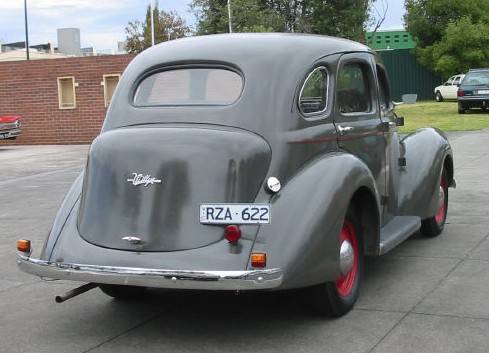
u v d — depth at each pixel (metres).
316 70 4.93
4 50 71.94
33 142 23.58
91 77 22.81
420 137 6.82
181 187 4.32
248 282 3.97
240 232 4.14
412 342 4.26
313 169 4.53
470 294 5.18
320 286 4.55
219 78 4.78
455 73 37.84
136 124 4.78
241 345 4.36
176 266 4.12
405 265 6.07
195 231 4.23
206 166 4.32
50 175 14.22
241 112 4.56
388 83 6.27
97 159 4.59
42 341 4.57
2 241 7.88
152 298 5.47
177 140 4.44
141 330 4.72
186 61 4.89
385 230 5.74
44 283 6.06
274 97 4.59
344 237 4.80
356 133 5.23
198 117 4.63
